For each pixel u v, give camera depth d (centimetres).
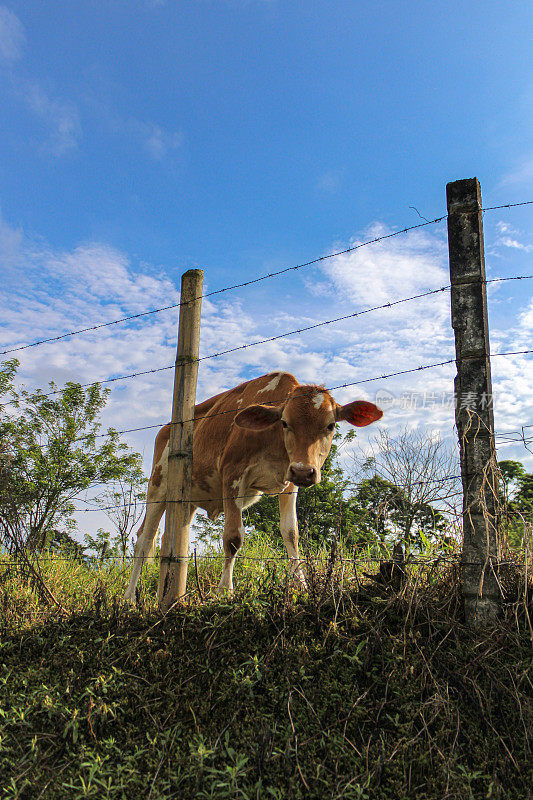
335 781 250
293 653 327
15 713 322
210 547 757
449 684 294
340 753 264
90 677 349
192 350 490
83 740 300
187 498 471
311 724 285
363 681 304
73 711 318
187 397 482
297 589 383
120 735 306
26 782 264
